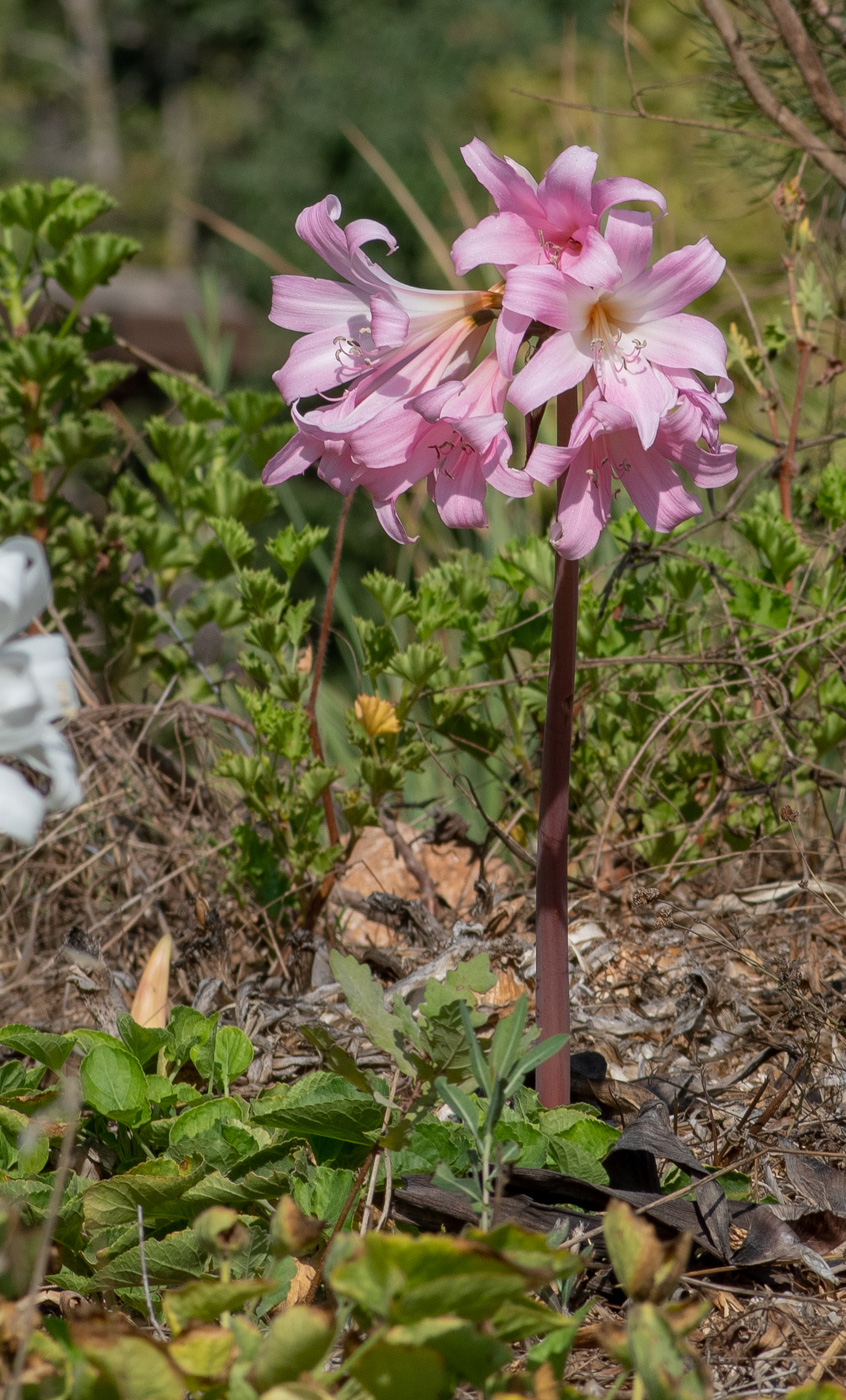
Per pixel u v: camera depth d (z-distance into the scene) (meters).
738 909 2.03
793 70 2.26
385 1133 1.62
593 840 2.15
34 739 1.50
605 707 2.15
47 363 2.24
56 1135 1.69
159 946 1.84
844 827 2.13
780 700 2.10
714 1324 1.62
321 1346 1.44
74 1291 1.63
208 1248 1.50
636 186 1.60
